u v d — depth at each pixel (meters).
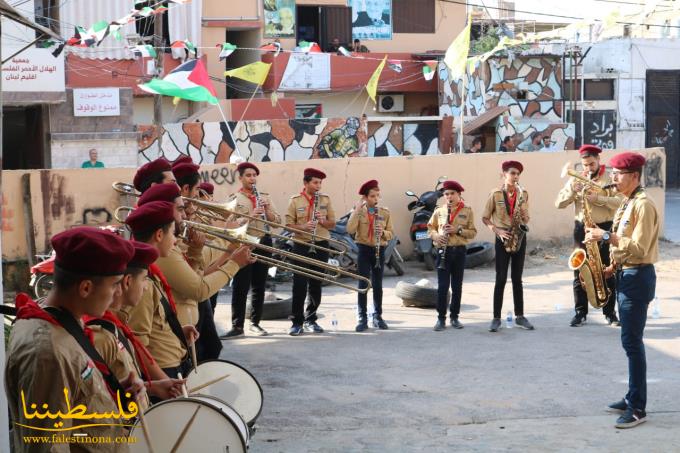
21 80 20.81
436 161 17.38
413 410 7.90
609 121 37.16
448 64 19.25
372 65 31.94
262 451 6.75
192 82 16.52
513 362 9.61
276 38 32.09
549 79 31.44
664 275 15.62
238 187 16.11
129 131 22.52
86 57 25.81
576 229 11.71
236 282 10.99
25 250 14.41
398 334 11.17
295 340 10.87
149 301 5.27
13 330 3.35
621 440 6.93
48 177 14.46
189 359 5.97
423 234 16.47
